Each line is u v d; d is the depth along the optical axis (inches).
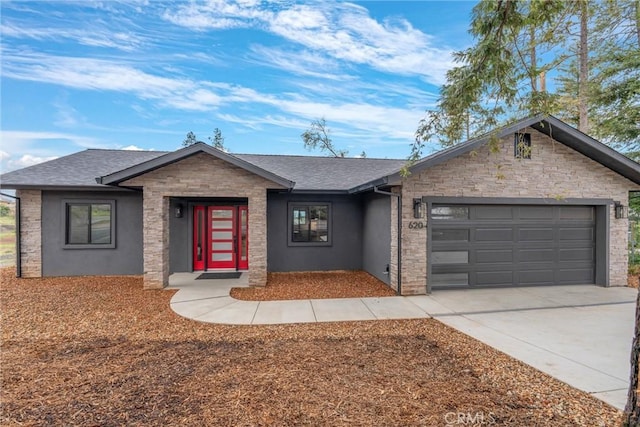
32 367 157.4
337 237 445.4
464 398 129.3
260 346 186.5
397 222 315.0
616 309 264.2
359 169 501.0
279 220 434.3
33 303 276.1
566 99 494.6
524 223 338.6
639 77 414.3
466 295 306.3
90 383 141.2
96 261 392.2
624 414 87.6
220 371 153.1
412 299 293.4
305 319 238.2
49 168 406.6
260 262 339.6
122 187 333.1
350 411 119.4
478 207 330.0
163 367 157.6
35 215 378.0
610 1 183.2
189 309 261.4
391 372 152.6
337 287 340.2
